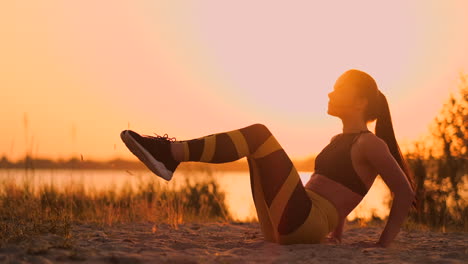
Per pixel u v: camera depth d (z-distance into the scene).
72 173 5.97
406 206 3.26
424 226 5.98
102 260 2.80
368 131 3.30
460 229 5.83
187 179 8.66
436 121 6.66
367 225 6.09
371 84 3.37
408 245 3.82
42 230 3.86
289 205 3.12
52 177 6.42
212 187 8.58
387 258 2.99
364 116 3.40
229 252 3.14
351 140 3.29
